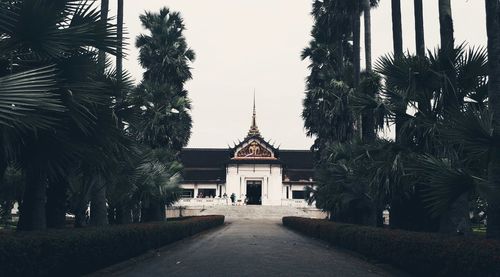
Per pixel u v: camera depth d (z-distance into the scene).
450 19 12.41
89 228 9.84
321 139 32.12
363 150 13.56
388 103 12.98
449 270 7.39
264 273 9.33
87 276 8.70
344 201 17.97
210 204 62.69
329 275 9.26
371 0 25.70
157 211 23.42
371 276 9.23
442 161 8.74
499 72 8.77
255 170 67.19
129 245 11.27
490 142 7.59
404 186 11.87
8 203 20.17
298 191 68.88
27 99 5.83
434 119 11.95
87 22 8.24
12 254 5.94
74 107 7.80
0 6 6.96
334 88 27.66
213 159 73.62
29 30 7.11
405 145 12.29
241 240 19.41
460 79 11.85
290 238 21.06
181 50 34.22
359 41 22.44
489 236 8.27
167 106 28.45
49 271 7.06
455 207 11.19
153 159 17.50
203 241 18.81
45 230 8.30
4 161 7.98
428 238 8.41
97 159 8.92
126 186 12.52
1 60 7.33
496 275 6.00
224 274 9.15
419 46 16.58
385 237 10.55
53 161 8.07
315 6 30.94
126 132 10.30
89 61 8.43
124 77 10.91
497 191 7.60
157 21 34.25
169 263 11.02
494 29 8.92
